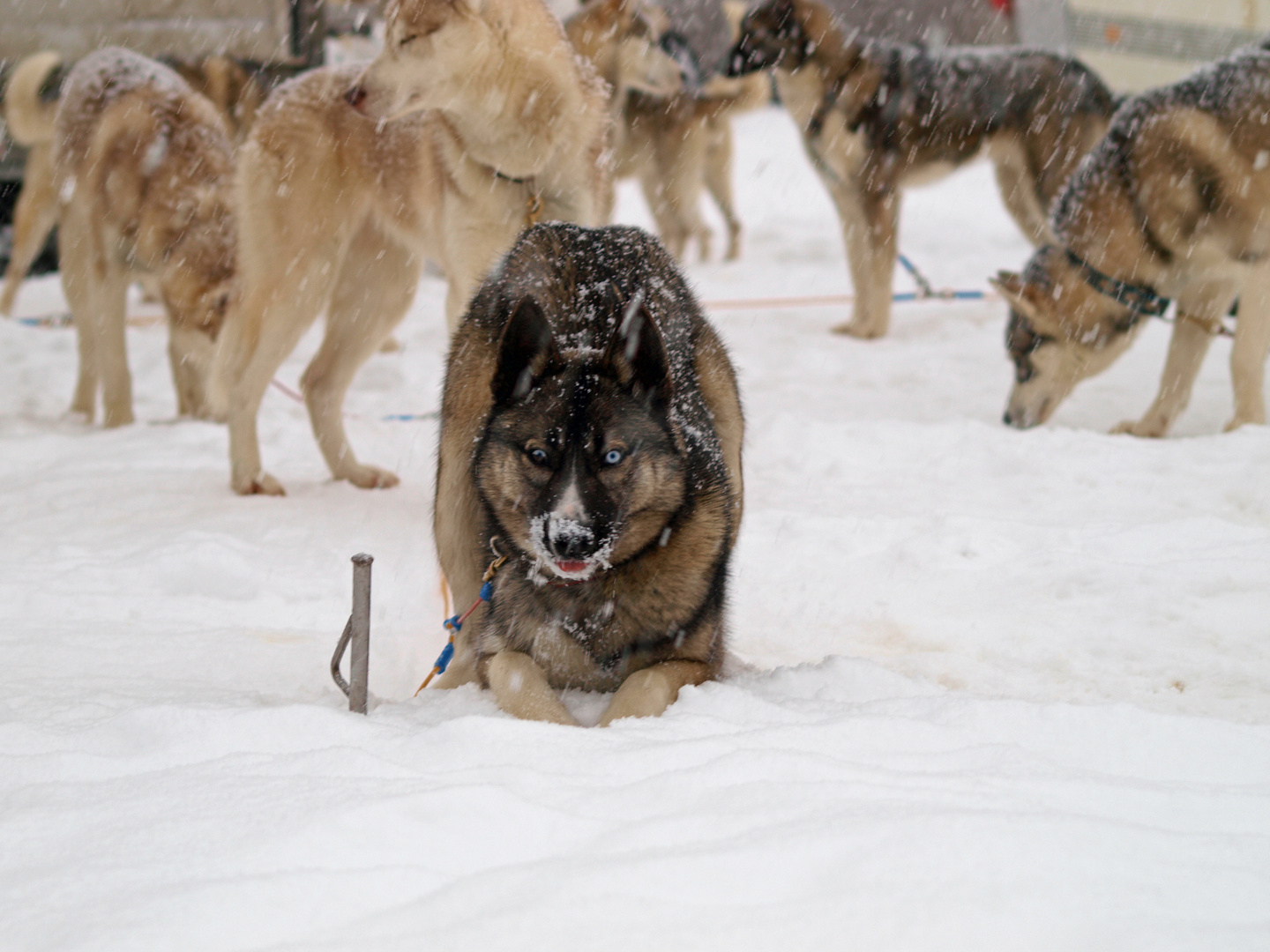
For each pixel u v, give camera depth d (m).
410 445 7.09
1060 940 1.71
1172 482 5.73
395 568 4.71
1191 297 7.00
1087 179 7.20
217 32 10.66
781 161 19.42
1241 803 2.24
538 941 1.70
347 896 1.83
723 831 2.04
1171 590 4.20
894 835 1.98
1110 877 1.87
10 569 4.50
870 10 13.42
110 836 2.07
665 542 3.12
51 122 8.65
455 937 1.71
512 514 3.23
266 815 2.11
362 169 5.86
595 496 2.95
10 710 2.94
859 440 6.75
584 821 2.10
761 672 3.46
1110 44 12.53
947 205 16.56
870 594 4.38
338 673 2.96
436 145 5.39
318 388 6.14
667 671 3.08
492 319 3.63
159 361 9.44
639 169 12.73
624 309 3.42
